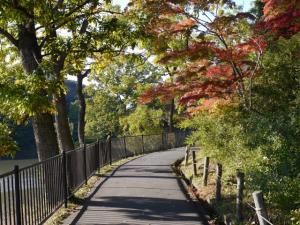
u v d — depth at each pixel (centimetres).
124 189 1428
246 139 1231
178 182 1580
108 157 2248
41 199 965
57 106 1922
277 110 1385
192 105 1788
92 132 5056
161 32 1488
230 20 1411
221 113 1522
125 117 4631
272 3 1295
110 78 4322
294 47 1426
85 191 1395
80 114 2653
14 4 1220
